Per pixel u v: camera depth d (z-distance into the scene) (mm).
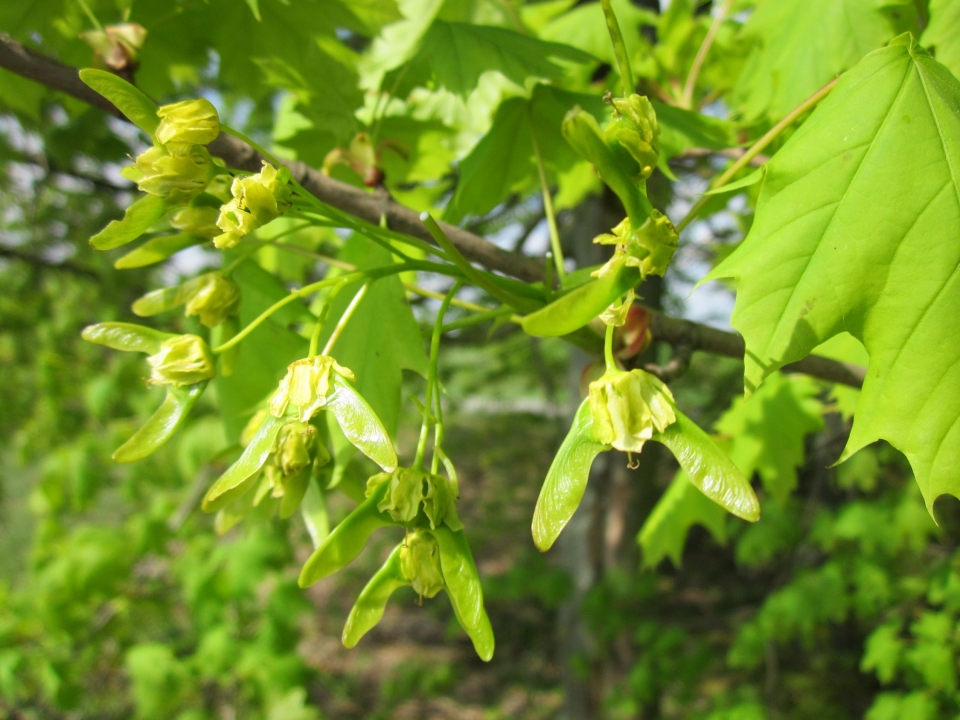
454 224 170
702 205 120
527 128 167
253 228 97
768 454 227
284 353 142
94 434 538
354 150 150
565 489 86
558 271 127
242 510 117
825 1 139
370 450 88
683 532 245
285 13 144
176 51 152
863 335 93
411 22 169
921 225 91
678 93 213
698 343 132
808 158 95
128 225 99
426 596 92
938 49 118
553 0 259
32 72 122
